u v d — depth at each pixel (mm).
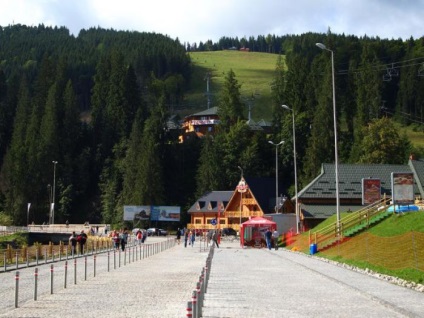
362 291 24516
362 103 139000
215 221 93500
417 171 76062
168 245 78125
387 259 34625
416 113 168625
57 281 30422
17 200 145125
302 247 60531
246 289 26281
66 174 153750
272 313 18953
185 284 28688
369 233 47156
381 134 112875
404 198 49031
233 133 145875
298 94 149875
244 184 116375
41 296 23672
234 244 87188
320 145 125812
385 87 177625
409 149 127000
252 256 54562
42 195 148750
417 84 168625
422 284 25562
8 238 96688
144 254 57031
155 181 137875
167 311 19375
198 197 140875
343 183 83062
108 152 165125
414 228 40781
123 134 166250
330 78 132625
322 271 35219
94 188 160250
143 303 21469
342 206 81188
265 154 146125
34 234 107438
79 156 160625
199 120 189875
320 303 21578
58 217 149125
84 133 170625
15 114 175875
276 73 173625
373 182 61469
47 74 176750
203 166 142625
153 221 138750
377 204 55719
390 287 26125
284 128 143250
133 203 136500
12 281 30672
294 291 25594
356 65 163500
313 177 123375
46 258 46500
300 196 81688
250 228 74812
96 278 32094
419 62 170625
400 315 18703
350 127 149875
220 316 18219
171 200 154000
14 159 149500
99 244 69875
